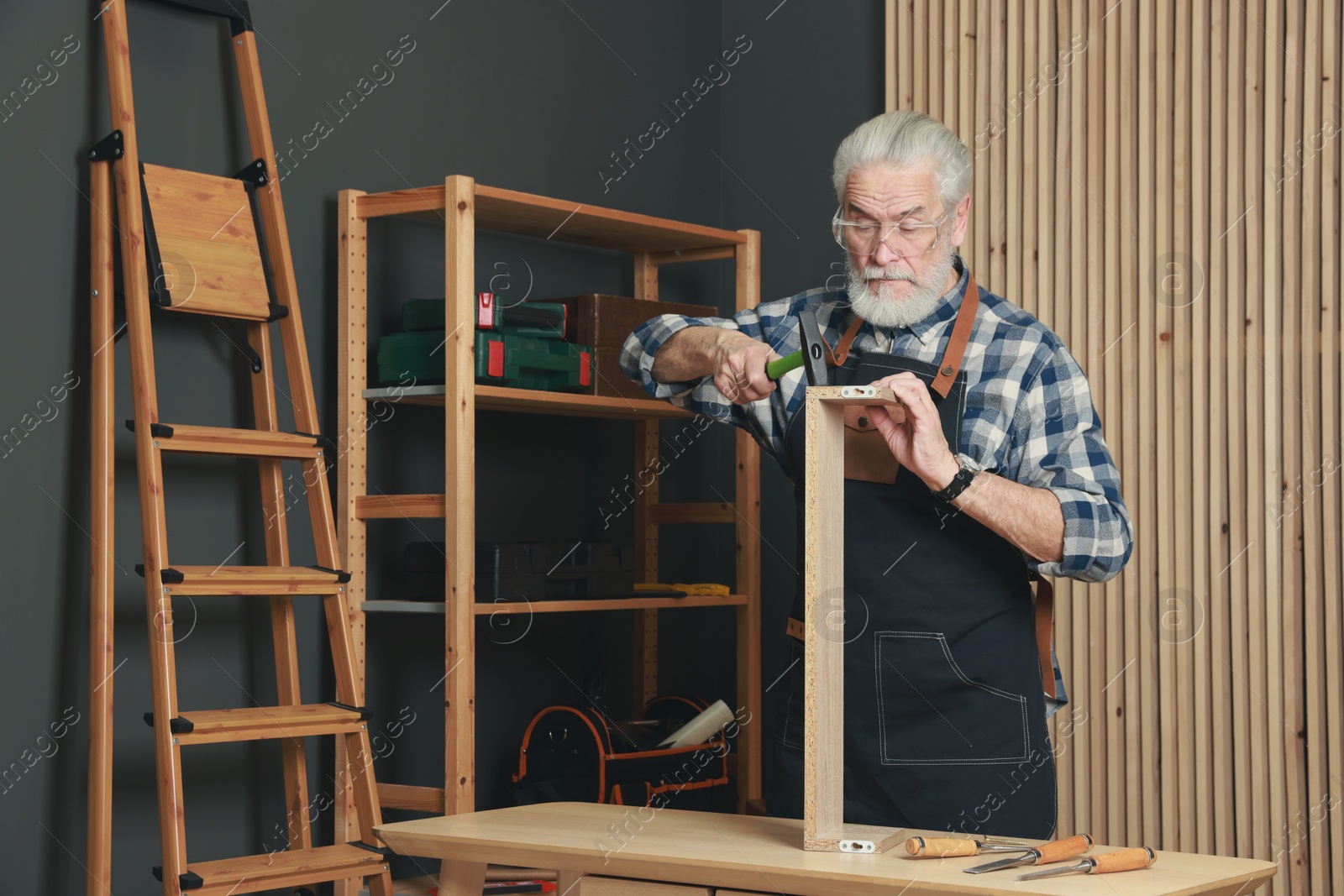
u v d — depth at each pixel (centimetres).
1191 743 306
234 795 282
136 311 244
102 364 248
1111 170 321
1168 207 314
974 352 185
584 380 315
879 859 139
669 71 399
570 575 308
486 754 335
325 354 303
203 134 281
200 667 277
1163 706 308
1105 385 320
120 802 261
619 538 373
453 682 278
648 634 375
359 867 242
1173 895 125
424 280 326
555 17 363
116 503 263
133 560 265
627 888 147
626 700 374
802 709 188
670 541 388
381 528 313
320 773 299
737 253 352
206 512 279
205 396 279
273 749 290
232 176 285
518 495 346
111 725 241
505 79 348
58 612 252
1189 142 312
